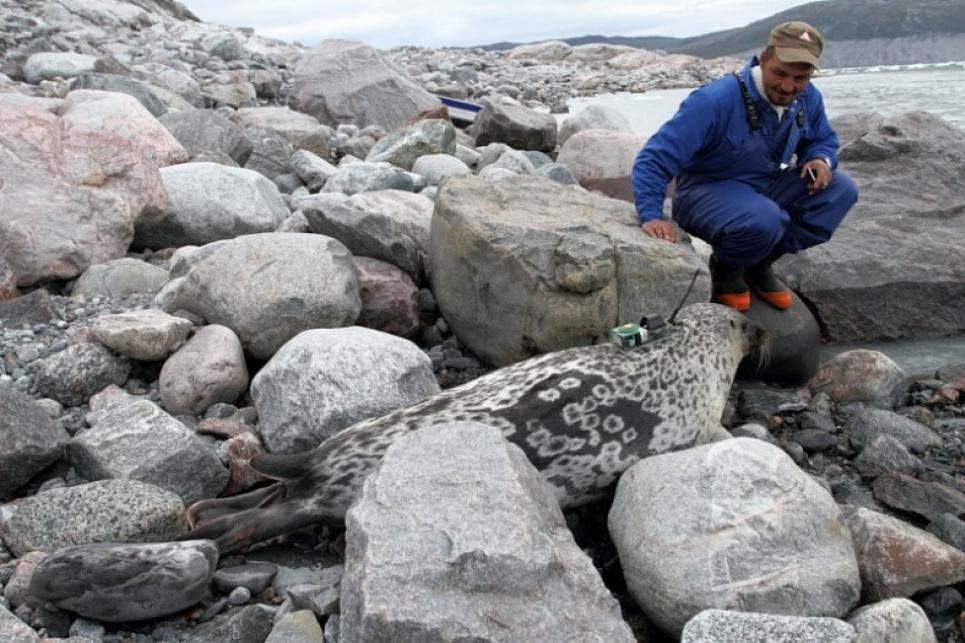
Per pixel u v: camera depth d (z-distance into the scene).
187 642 3.23
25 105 7.14
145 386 5.16
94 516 3.68
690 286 5.04
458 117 16.16
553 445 4.04
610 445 4.12
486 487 3.18
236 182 7.81
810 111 5.61
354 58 15.96
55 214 6.59
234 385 4.95
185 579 3.31
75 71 13.82
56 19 20.20
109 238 6.80
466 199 5.88
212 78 16.88
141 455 4.14
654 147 5.45
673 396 4.29
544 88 30.38
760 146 5.48
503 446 3.41
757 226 5.36
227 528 3.74
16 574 3.45
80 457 4.24
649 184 5.46
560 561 2.94
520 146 13.97
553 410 4.06
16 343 5.45
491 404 4.06
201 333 5.11
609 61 45.97
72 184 6.78
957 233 7.14
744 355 4.96
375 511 3.10
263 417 4.59
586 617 2.82
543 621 2.79
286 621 3.22
